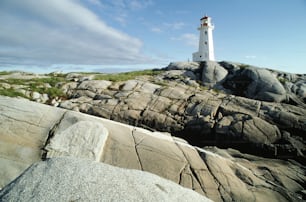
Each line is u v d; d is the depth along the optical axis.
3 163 7.30
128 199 3.72
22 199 3.47
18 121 8.53
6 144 7.75
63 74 33.53
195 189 8.28
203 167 9.39
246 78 27.66
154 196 4.03
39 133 8.37
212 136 18.14
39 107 9.40
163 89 23.20
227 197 8.52
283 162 15.07
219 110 19.53
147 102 21.03
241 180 9.88
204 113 19.38
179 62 35.38
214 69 30.53
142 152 8.84
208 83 28.61
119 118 19.78
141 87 23.92
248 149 16.98
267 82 25.92
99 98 22.34
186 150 10.08
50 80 27.47
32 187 3.73
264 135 17.05
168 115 19.64
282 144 16.50
